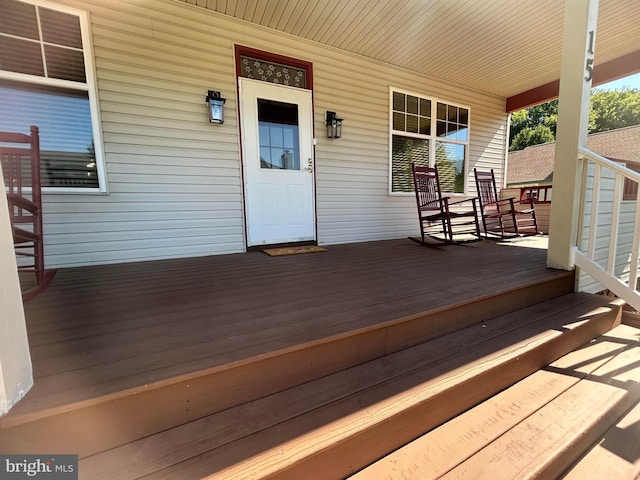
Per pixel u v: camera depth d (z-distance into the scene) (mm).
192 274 2367
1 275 783
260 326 1338
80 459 827
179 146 2969
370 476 940
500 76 4621
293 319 1417
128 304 1659
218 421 966
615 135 13023
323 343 1204
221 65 3084
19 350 835
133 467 796
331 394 1098
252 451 841
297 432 911
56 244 2588
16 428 775
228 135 3189
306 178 3729
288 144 3576
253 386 1073
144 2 2709
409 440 1072
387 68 4188
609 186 2633
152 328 1327
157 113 2852
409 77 4406
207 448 856
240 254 3248
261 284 2064
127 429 888
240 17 3090
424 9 2986
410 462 989
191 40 2924
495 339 1548
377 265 2680
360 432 931
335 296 1777
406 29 3332
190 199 3066
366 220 4266
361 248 3682
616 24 3295
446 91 4824
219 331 1288
